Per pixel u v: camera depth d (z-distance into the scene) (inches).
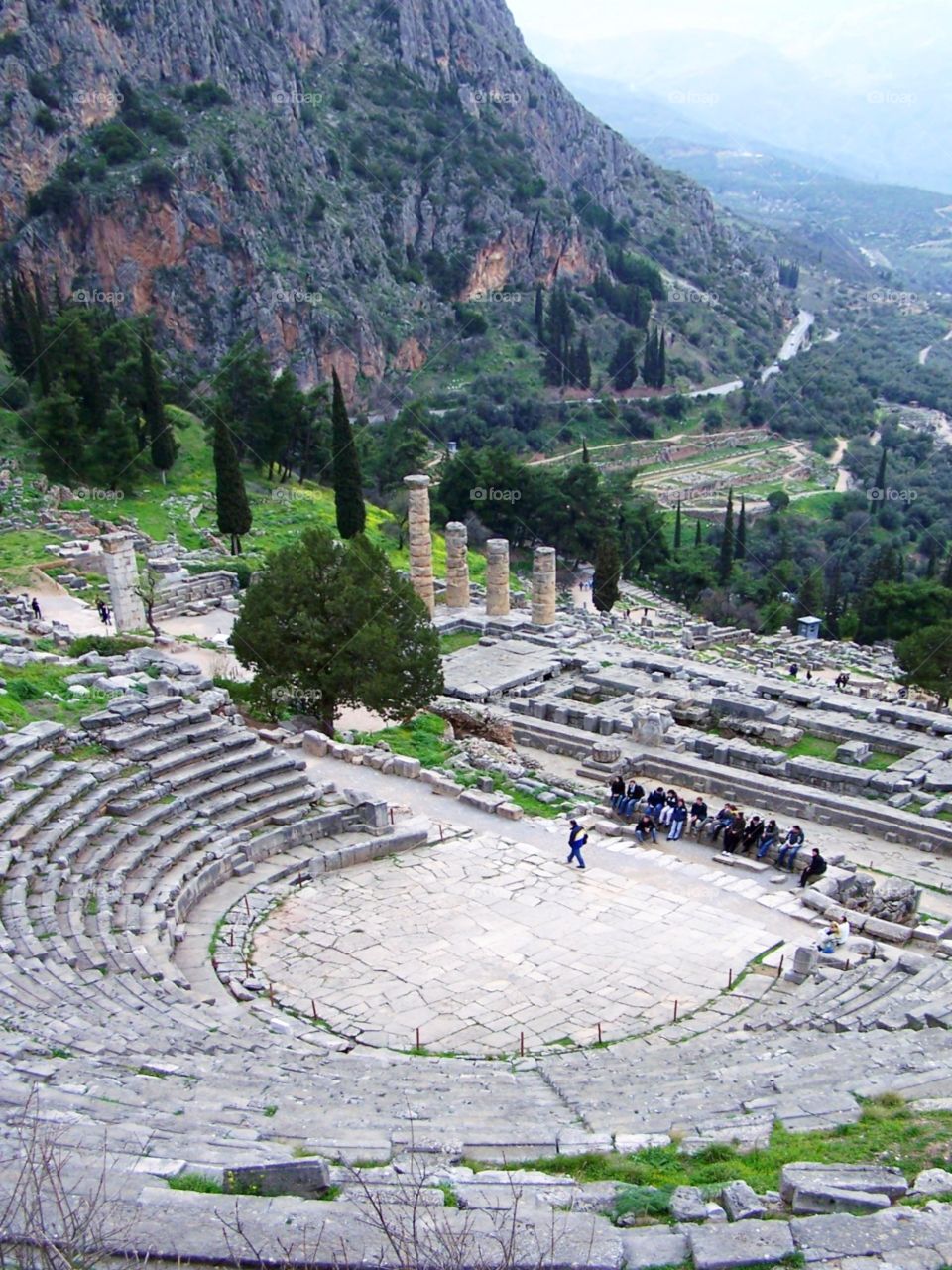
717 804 1461.6
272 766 1182.3
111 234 5659.5
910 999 812.6
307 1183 423.2
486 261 7687.0
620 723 1675.7
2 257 5477.4
